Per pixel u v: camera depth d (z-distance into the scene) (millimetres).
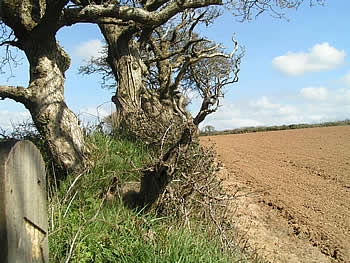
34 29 7426
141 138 9469
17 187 1774
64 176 7367
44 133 7449
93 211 5539
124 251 4609
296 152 32219
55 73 7695
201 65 14383
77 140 7605
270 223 12609
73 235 4332
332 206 14906
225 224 7383
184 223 5895
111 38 12367
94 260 4281
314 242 11117
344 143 37188
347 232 11961
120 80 12109
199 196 6934
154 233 5160
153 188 6359
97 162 7555
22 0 7465
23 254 1817
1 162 1699
